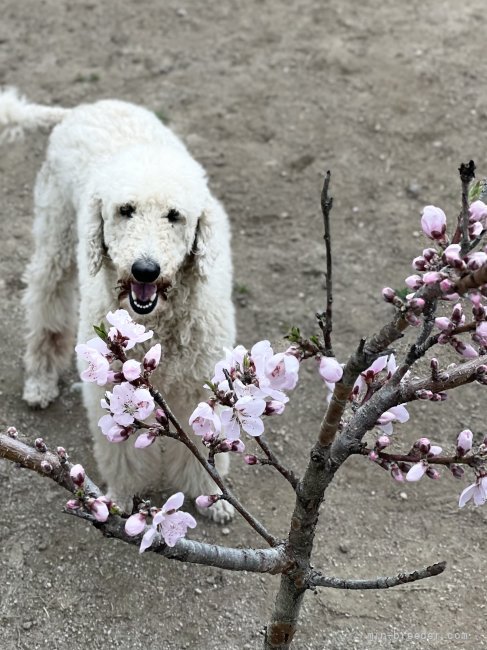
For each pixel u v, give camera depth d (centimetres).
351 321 648
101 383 235
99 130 549
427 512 517
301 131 857
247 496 533
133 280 420
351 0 1085
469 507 516
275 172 807
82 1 1106
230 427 245
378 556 493
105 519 230
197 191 451
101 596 475
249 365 244
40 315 593
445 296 213
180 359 452
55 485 539
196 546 268
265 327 648
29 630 458
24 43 1024
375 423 259
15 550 499
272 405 246
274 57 977
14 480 540
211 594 476
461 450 238
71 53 1004
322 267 699
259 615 465
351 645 447
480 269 196
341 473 543
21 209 782
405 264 696
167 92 927
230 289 500
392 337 224
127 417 239
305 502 283
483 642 444
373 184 785
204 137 854
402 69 937
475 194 227
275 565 297
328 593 473
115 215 440
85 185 515
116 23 1062
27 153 850
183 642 452
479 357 253
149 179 436
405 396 248
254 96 912
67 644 452
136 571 488
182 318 445
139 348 445
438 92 897
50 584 481
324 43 994
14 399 607
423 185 777
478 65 936
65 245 571
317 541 503
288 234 738
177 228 440
